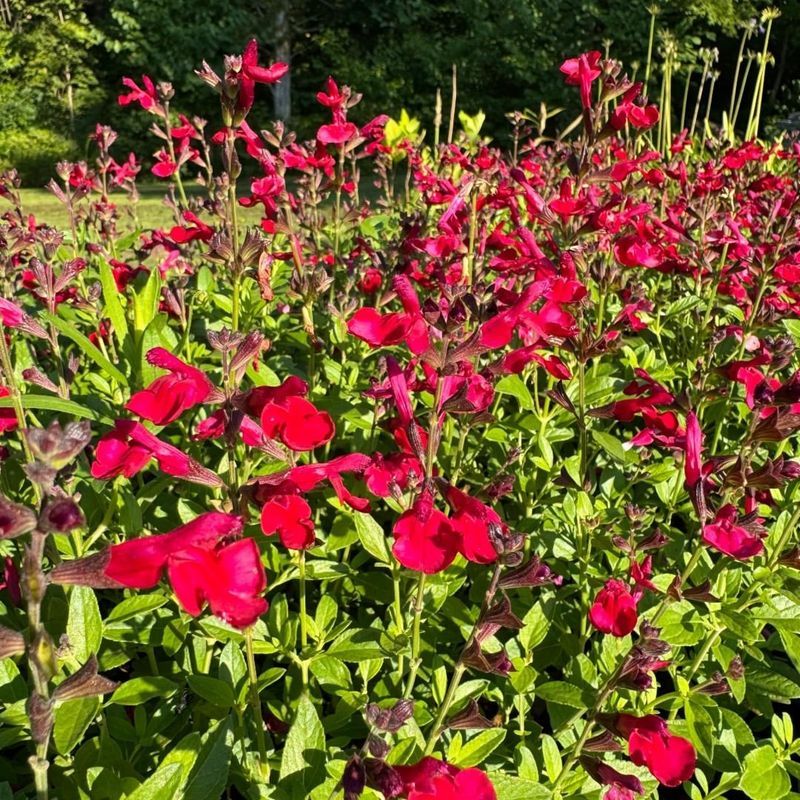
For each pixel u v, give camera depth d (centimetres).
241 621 152
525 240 355
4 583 245
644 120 420
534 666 306
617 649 276
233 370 215
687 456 229
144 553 157
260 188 389
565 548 321
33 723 151
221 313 463
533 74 2183
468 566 340
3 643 147
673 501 354
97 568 152
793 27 2205
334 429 206
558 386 331
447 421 358
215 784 194
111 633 262
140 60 2336
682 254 541
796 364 426
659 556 348
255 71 274
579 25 2198
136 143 2328
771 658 346
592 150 378
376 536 276
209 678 246
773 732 276
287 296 507
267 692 307
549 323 303
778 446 370
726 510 229
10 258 357
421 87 2383
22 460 289
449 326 224
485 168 480
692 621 283
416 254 429
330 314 432
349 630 267
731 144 737
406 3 2508
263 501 202
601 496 361
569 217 381
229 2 2377
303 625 263
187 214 432
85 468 299
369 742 167
